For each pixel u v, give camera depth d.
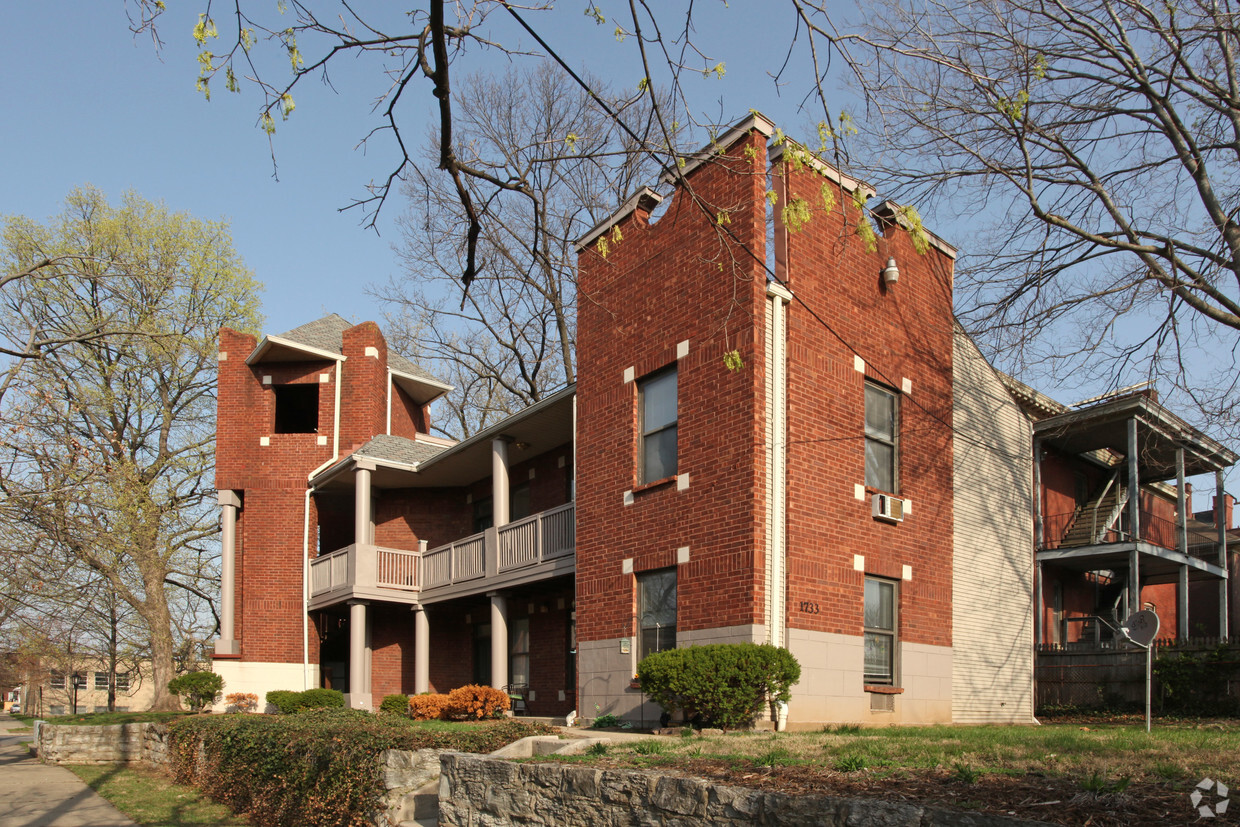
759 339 13.68
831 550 14.04
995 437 18.67
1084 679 20.67
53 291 18.72
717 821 6.41
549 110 25.58
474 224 6.69
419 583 23.28
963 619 16.67
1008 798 5.64
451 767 9.48
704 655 11.86
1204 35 16.23
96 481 13.73
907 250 16.83
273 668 24.55
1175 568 24.38
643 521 15.11
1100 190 17.78
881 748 8.05
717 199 14.64
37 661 32.72
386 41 6.02
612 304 16.66
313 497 25.73
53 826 13.23
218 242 30.38
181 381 27.48
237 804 14.17
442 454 22.83
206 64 5.61
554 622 20.92
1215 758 6.93
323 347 26.56
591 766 7.99
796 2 6.27
